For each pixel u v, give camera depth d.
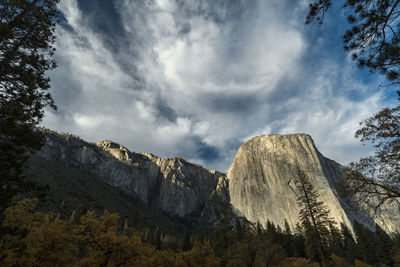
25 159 12.27
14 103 11.16
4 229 16.66
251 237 38.88
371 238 67.00
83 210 77.81
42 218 20.77
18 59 11.56
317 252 36.56
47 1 12.87
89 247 19.91
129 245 20.25
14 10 11.67
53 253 18.83
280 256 39.22
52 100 12.87
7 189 11.55
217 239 39.44
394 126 10.79
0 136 11.19
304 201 34.06
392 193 11.83
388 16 6.30
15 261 16.50
